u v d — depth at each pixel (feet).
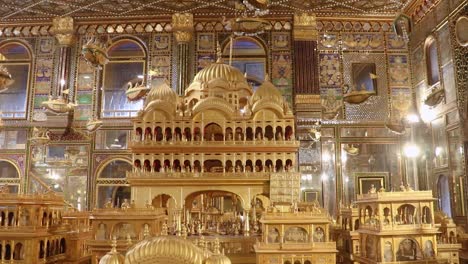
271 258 28.30
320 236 29.04
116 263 12.25
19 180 64.69
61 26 68.54
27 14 68.49
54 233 33.68
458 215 51.47
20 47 69.56
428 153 60.03
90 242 31.30
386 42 69.00
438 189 57.21
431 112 59.57
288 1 65.62
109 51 68.95
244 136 41.37
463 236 40.52
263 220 29.07
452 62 53.62
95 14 68.95
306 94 65.62
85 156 65.31
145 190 39.73
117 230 31.65
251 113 42.06
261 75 68.33
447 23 55.31
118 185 64.59
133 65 68.69
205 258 12.41
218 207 55.77
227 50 68.74
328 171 64.34
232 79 47.42
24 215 31.07
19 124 66.44
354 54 68.69
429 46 61.72
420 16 64.18
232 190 39.75
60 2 65.41
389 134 65.67
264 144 40.73
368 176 64.23
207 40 69.10
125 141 65.77
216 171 42.16
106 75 68.28
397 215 28.58
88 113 66.74
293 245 28.45
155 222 31.99
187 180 39.70
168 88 44.86
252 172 40.06
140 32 69.56
